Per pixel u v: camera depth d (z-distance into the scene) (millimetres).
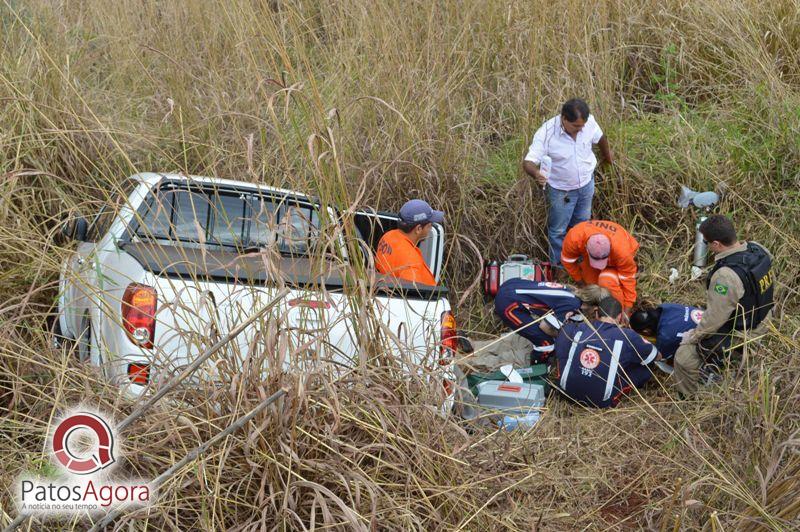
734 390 4250
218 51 7328
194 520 3100
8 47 6324
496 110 7148
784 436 3672
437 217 5043
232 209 4633
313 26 7668
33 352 3455
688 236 6293
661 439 4320
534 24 6953
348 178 6117
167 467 3174
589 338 4648
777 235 6031
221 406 3182
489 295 5914
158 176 4754
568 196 6203
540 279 5848
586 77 6871
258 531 2986
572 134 6074
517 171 6582
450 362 3799
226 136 6348
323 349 3441
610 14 7926
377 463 3266
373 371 3320
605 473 4016
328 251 3963
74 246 5207
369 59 6809
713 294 4574
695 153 6574
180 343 3609
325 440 3158
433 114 6473
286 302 3230
